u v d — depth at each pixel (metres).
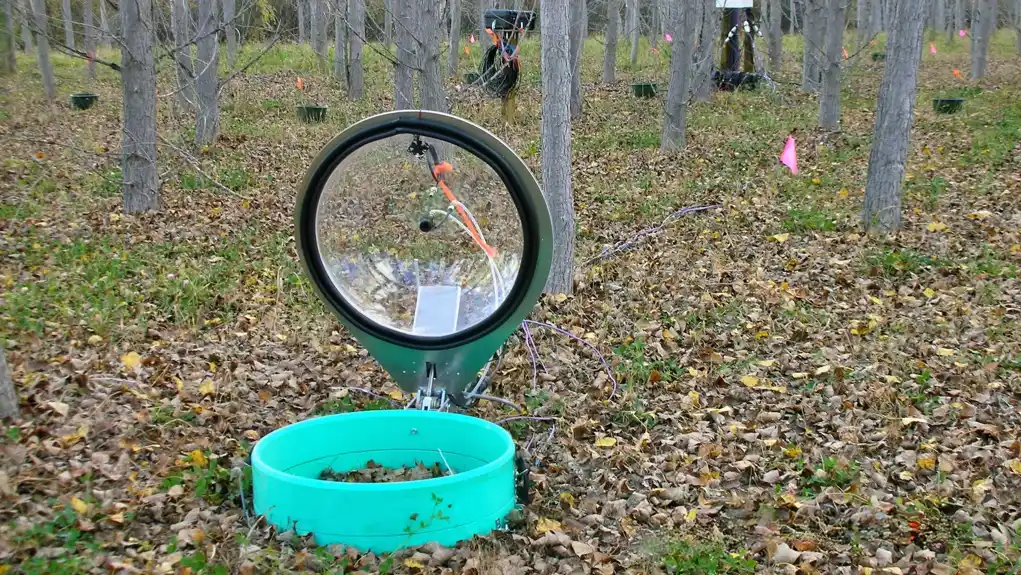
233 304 6.79
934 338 6.00
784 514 3.86
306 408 5.01
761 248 8.48
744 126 16.14
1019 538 3.56
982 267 7.44
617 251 8.50
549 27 6.62
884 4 29.44
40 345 5.66
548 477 4.17
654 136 15.31
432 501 3.40
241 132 15.39
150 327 6.21
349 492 3.36
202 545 3.38
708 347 5.95
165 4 20.72
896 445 4.49
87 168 11.86
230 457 4.24
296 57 27.00
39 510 3.55
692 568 3.40
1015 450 4.33
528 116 17.33
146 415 4.64
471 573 3.25
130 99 9.63
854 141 14.09
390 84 22.33
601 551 3.54
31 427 4.35
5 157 12.33
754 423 4.77
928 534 3.64
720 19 20.69
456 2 23.16
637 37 25.84
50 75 18.39
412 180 4.16
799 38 33.88
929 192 10.40
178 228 9.12
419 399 4.22
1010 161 12.19
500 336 4.07
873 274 7.48
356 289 4.22
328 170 3.89
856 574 3.35
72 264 7.56
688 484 4.14
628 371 5.45
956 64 27.22
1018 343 5.80
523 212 3.79
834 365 5.52
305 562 3.23
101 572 3.16
